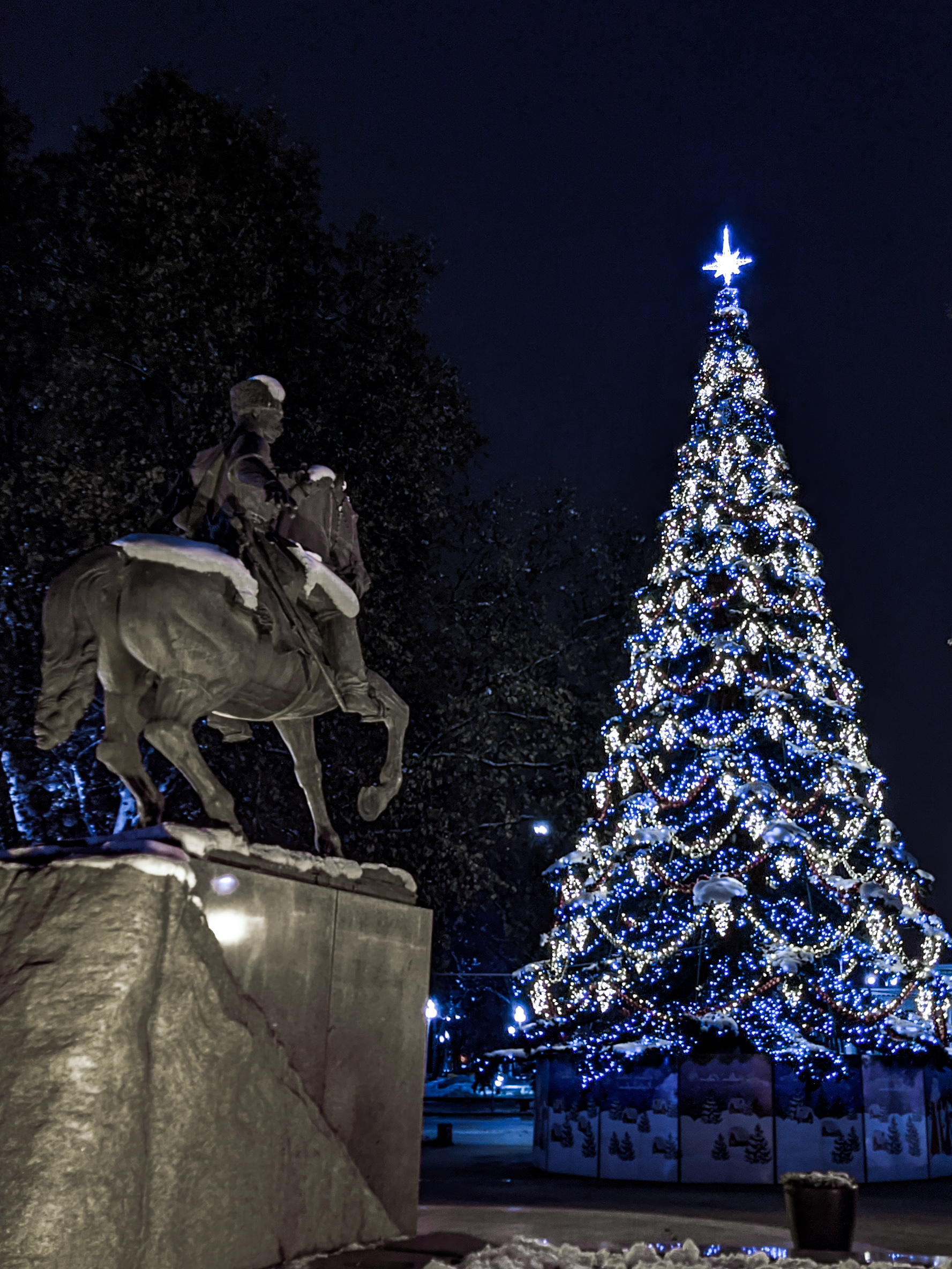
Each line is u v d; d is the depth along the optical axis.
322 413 18.55
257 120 19.22
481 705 20.48
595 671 24.48
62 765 16.88
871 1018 19.69
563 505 23.59
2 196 18.33
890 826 21.17
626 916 20.66
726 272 24.88
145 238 17.73
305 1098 7.28
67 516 16.39
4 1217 5.30
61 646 7.11
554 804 22.72
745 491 21.94
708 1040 19.80
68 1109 5.60
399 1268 6.84
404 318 19.73
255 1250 6.55
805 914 19.95
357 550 9.44
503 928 28.25
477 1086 48.38
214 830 7.27
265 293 17.77
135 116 18.59
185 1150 6.16
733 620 21.91
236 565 7.68
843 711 21.41
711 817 20.89
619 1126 19.77
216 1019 6.56
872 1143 19.67
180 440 17.45
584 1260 7.52
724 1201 16.28
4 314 18.11
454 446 19.95
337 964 8.02
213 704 7.60
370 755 18.95
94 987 5.94
